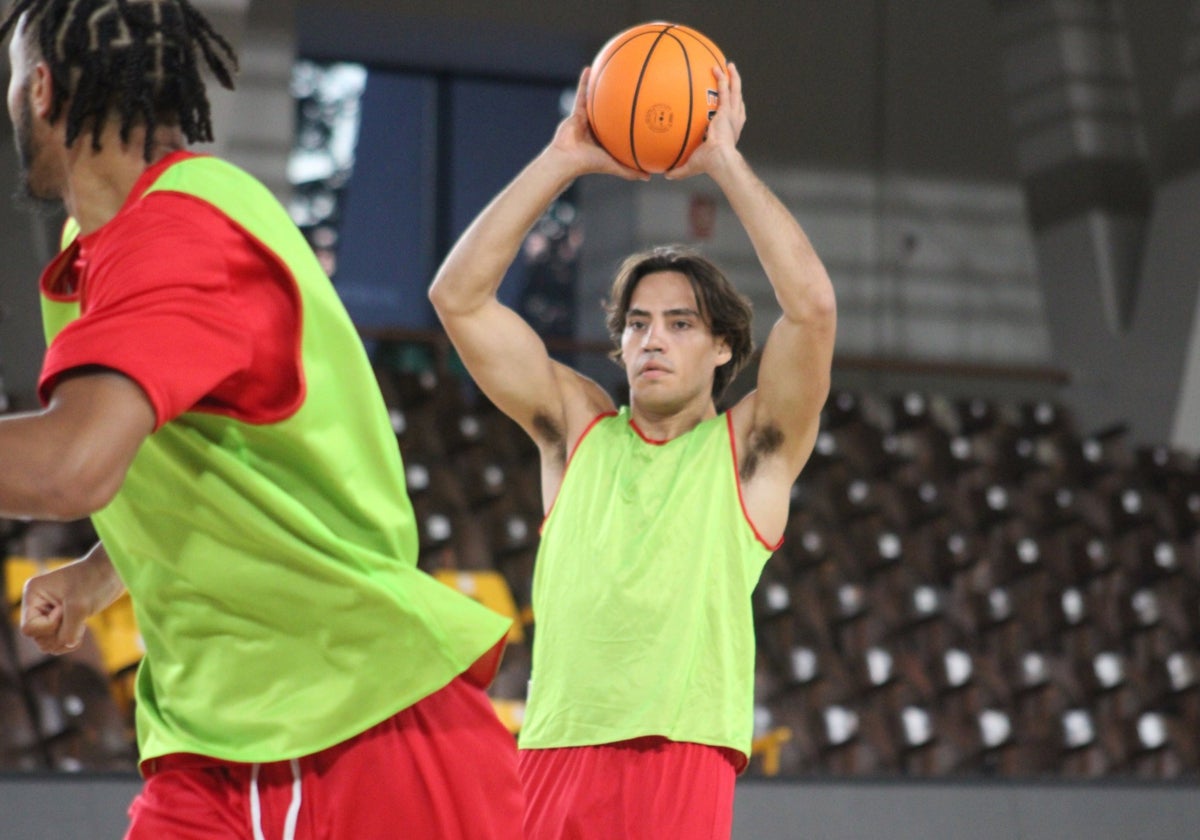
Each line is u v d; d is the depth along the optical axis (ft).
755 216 28.86
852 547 95.50
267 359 16.87
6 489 14.30
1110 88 124.36
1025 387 124.16
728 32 119.14
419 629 17.85
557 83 123.95
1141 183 123.75
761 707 79.87
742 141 118.83
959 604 94.12
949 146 124.16
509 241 30.17
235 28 87.30
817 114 120.98
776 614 83.92
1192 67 119.65
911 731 82.58
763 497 29.89
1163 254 121.08
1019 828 61.98
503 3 114.42
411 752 18.15
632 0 117.08
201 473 17.02
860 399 109.81
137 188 16.81
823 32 121.49
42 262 93.86
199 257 16.16
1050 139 124.47
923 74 123.85
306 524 17.25
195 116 17.65
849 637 87.04
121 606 71.05
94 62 16.56
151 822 18.01
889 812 60.29
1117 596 98.22
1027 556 98.07
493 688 77.46
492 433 97.04
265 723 17.61
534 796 29.04
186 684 18.03
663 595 28.96
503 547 88.28
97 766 65.41
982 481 106.01
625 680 28.63
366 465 17.93
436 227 120.26
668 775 28.43
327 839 17.85
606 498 30.14
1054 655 93.50
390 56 119.24
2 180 92.07
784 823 58.65
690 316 30.76
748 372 115.75
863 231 121.29
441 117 121.19
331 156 118.62
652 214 114.73
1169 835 63.98
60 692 66.80
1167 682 93.15
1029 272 125.80
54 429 14.62
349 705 17.69
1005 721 85.10
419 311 119.55
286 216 17.74
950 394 122.31
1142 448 113.50
